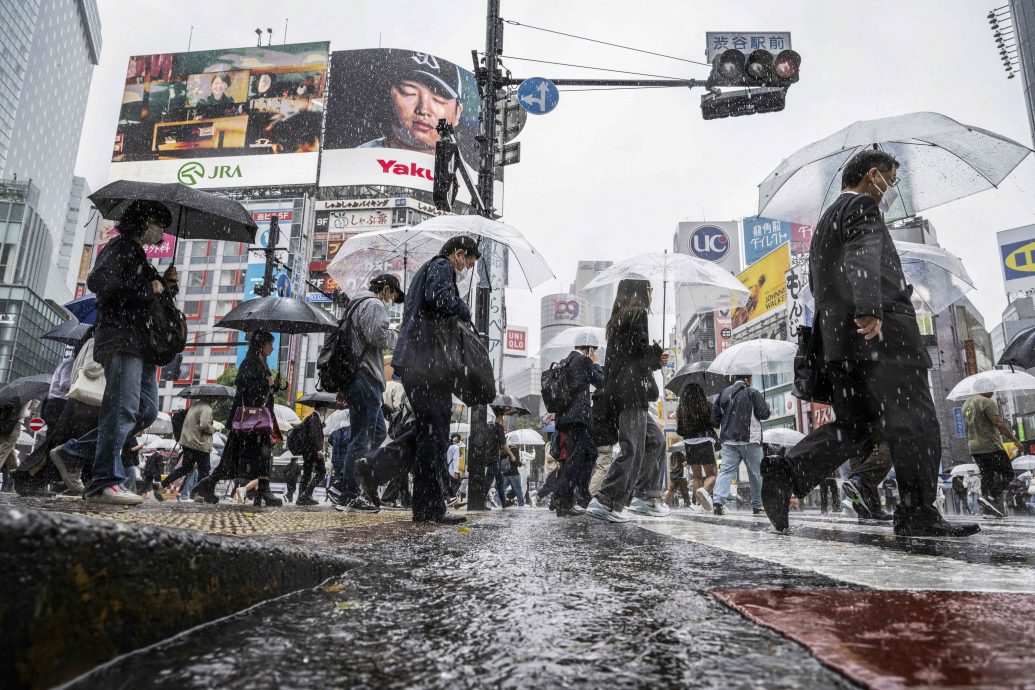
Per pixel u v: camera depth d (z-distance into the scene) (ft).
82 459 13.43
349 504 15.65
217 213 14.76
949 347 132.05
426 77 220.84
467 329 11.64
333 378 15.35
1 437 18.69
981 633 2.79
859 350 8.93
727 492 23.80
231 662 2.42
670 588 4.30
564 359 17.47
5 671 1.85
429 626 3.14
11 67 278.05
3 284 185.57
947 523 8.82
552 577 4.81
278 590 3.81
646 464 18.99
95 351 11.82
